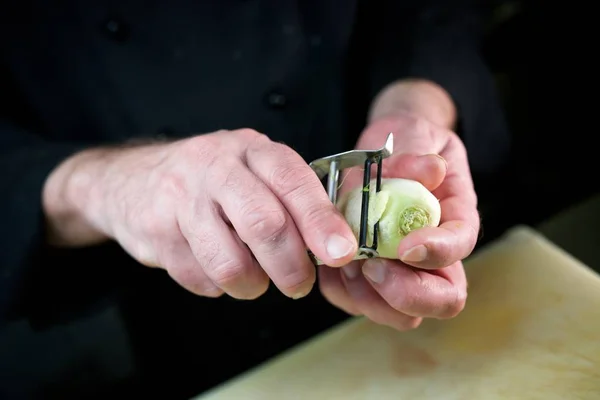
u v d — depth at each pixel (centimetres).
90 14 59
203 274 40
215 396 48
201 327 68
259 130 65
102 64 61
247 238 35
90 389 68
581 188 89
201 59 62
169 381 71
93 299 61
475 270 52
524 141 96
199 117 63
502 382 44
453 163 45
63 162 52
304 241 35
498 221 87
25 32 60
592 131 94
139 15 60
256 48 63
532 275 51
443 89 62
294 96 66
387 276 38
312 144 67
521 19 101
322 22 64
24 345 63
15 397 65
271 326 69
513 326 47
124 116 63
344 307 46
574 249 66
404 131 45
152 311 67
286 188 35
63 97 62
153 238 41
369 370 47
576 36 96
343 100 68
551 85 99
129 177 42
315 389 47
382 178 40
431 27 68
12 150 55
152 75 62
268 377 49
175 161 39
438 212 38
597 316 46
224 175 36
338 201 40
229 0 60
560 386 43
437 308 39
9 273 54
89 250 62
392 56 67
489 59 103
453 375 45
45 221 53
